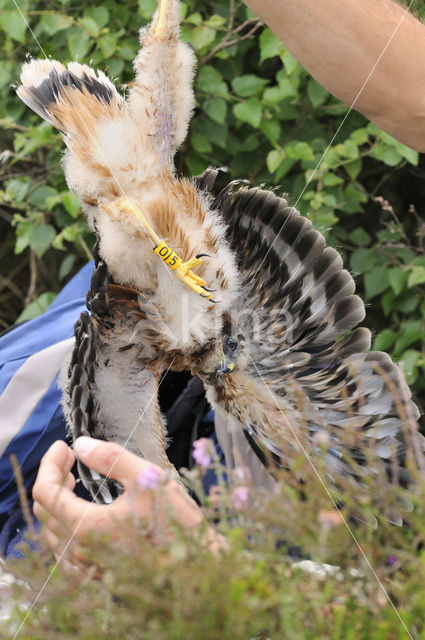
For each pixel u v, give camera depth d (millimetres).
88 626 712
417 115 1368
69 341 1689
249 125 2844
